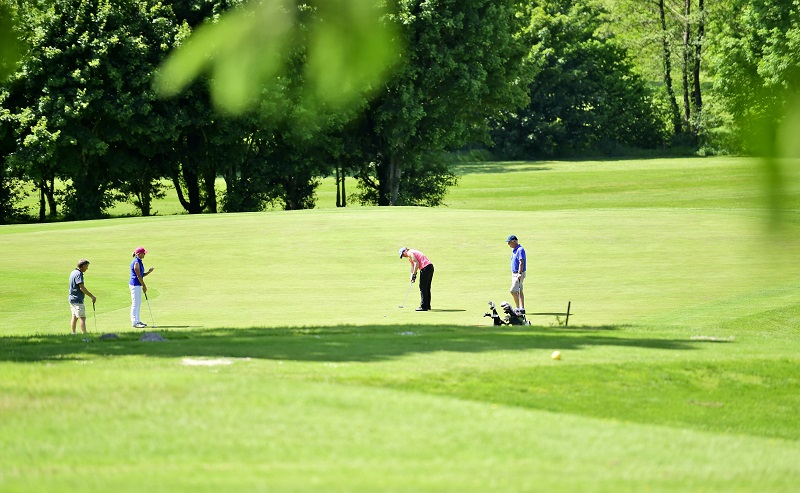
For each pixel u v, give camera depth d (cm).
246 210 19912
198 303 7600
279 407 2786
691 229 11794
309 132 17662
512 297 7719
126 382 3084
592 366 3991
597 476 2117
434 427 2634
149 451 2262
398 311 7012
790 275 8556
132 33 16812
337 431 2533
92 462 2147
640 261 9594
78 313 6350
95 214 18538
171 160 19375
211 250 10612
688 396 3781
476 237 11281
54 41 16400
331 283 8631
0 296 8025
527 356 4178
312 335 5059
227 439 2405
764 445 2817
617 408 3525
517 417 2853
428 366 3819
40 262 9906
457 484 1942
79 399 2817
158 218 14375
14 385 3016
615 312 6831
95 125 17450
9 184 19550
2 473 1995
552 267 9344
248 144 19950
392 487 1883
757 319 6525
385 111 19012
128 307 7525
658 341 4916
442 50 19050
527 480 2020
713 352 4553
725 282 8256
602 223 12500
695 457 2458
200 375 3288
